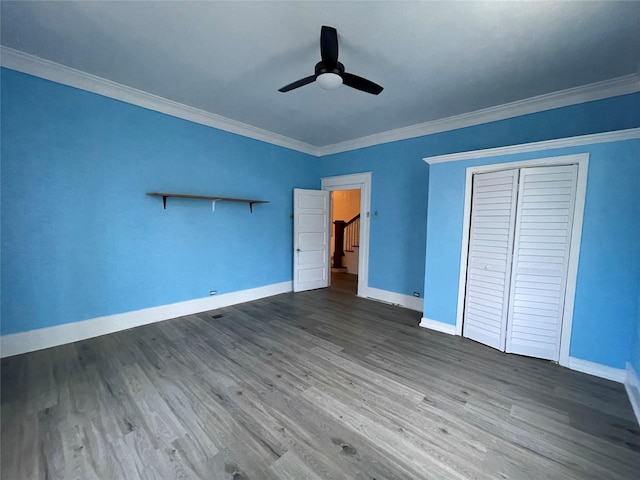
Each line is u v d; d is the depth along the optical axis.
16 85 2.41
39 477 1.37
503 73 2.56
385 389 2.12
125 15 1.89
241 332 3.15
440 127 3.78
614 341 2.26
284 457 1.50
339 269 7.19
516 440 1.64
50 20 1.94
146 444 1.57
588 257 2.35
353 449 1.56
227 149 3.98
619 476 1.41
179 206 3.53
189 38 2.14
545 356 2.58
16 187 2.46
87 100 2.78
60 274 2.72
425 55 2.30
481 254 2.92
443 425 1.75
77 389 2.05
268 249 4.64
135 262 3.20
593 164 2.29
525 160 2.58
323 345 2.86
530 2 1.71
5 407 1.85
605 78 2.59
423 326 3.39
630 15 1.78
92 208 2.87
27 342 2.57
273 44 2.21
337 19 1.90
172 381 2.18
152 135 3.25
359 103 3.27
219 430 1.68
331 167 5.19
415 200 4.08
